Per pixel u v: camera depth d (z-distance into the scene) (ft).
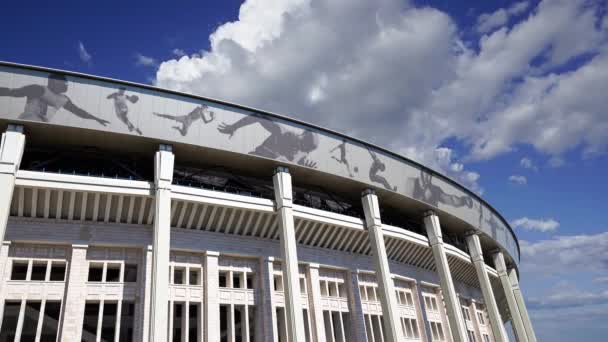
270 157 115.85
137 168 115.55
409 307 148.97
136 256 103.86
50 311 109.81
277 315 120.06
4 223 84.94
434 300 162.61
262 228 120.06
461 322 139.03
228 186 122.21
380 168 137.39
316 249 130.41
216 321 104.63
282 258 110.73
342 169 127.95
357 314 130.41
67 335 90.22
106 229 102.12
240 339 127.95
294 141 121.29
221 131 110.83
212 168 118.83
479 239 184.24
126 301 99.25
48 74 97.81
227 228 115.55
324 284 130.41
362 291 138.51
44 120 94.73
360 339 127.54
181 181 119.24
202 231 112.37
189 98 109.60
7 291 90.53
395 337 117.60
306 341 121.90
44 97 96.07
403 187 142.51
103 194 99.09
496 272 197.98
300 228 124.26
